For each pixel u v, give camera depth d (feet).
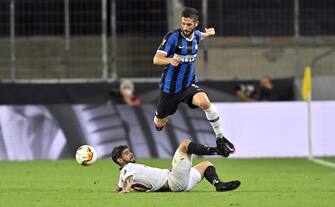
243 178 194.49
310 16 303.07
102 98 296.10
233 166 239.71
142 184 148.05
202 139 272.51
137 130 273.54
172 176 147.23
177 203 130.31
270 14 304.09
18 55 299.99
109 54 299.38
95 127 272.72
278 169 226.79
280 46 304.09
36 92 297.33
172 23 295.89
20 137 271.49
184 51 157.28
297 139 278.26
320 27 303.07
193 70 161.48
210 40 302.45
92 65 299.79
